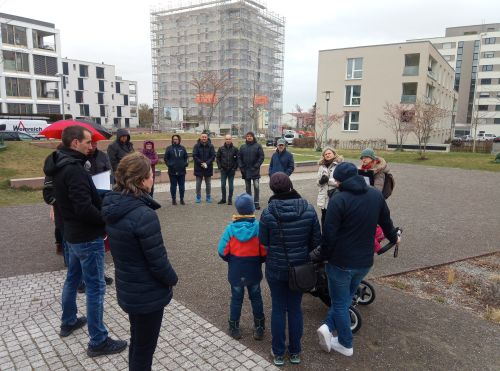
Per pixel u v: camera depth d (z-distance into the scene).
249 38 71.56
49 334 3.71
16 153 14.09
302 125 72.75
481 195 12.16
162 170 13.93
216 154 9.98
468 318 4.16
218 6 71.00
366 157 5.29
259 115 60.62
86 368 3.20
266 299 4.54
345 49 37.81
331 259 3.25
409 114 30.75
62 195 3.14
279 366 3.26
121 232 2.44
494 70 80.94
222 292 4.68
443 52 88.06
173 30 76.88
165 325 3.90
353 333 3.79
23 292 4.60
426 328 3.92
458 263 5.93
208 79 52.81
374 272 5.43
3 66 41.72
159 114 77.56
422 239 7.15
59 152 3.19
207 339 3.66
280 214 3.11
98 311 3.33
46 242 6.46
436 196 11.91
